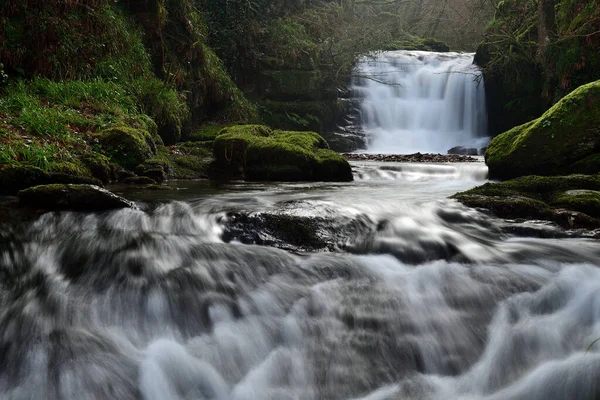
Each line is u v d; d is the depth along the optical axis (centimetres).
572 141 762
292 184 842
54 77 1003
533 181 627
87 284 391
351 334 373
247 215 508
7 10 983
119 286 390
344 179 923
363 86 2053
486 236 521
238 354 352
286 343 365
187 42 1412
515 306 403
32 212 505
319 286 417
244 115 1631
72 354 326
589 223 538
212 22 1723
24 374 315
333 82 1955
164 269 409
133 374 319
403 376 349
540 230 527
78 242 441
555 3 1577
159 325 372
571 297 411
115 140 821
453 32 3272
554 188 616
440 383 342
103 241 443
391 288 417
